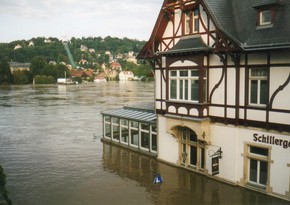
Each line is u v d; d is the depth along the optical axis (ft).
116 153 89.04
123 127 94.02
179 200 57.72
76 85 518.78
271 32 54.03
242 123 58.80
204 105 63.00
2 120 153.28
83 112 177.58
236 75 58.49
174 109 68.03
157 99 76.59
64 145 101.50
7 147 100.78
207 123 63.57
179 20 67.92
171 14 69.00
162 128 76.74
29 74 551.59
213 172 62.28
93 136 113.70
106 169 76.13
